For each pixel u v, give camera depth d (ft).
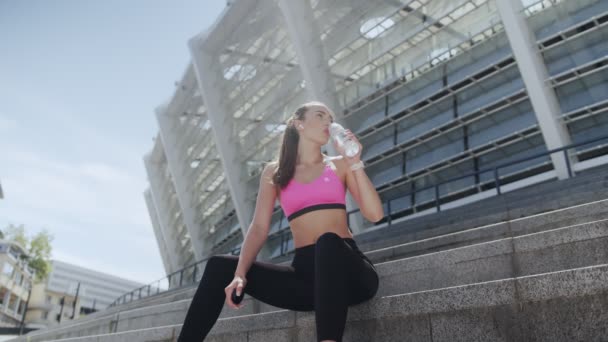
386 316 8.84
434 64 70.13
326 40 75.66
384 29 72.02
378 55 71.00
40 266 226.17
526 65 54.90
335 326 7.50
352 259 8.39
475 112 63.82
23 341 38.88
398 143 71.97
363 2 72.28
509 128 61.93
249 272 9.23
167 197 146.41
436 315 8.29
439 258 12.46
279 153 10.32
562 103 57.41
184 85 110.22
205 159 108.68
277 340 10.07
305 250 9.29
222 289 9.12
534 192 36.40
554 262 10.91
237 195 90.43
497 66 63.16
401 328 8.59
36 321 300.81
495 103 62.08
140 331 13.75
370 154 74.95
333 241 8.21
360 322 9.12
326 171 9.86
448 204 62.85
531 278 7.55
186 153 118.42
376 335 8.85
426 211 65.16
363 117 76.59
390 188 72.43
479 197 60.59
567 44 58.03
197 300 9.00
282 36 83.15
